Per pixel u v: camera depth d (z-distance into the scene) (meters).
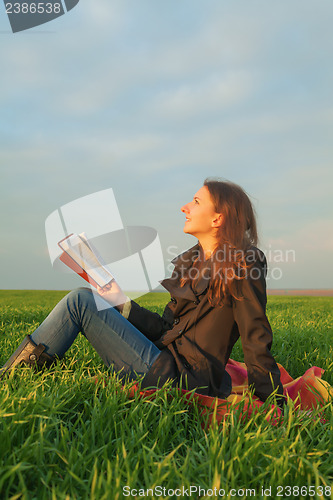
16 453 1.61
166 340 2.43
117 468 1.53
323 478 1.56
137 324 2.52
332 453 1.81
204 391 2.25
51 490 1.51
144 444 1.79
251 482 1.59
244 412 2.16
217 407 2.14
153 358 2.39
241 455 1.73
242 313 2.27
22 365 2.39
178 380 2.30
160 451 1.78
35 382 2.18
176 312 2.45
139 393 2.17
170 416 1.96
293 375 3.82
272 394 2.17
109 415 1.95
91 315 2.36
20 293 21.67
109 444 1.77
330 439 1.92
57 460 1.71
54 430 1.91
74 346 3.76
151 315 2.54
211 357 2.35
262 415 2.08
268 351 2.24
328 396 2.50
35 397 1.96
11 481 1.44
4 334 5.09
